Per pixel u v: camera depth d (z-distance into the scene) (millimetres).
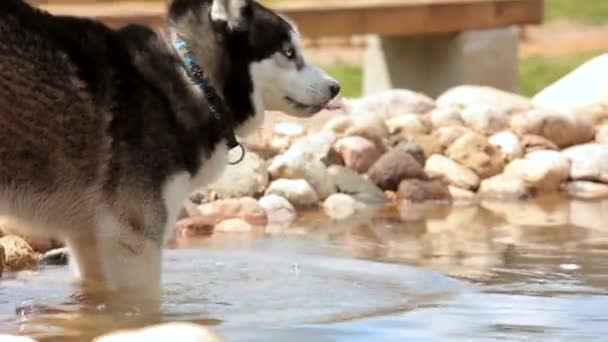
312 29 15359
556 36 25047
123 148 7688
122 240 7773
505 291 7898
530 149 12281
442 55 16969
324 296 7801
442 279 8219
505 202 11328
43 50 7570
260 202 10680
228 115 8094
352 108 13055
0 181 7621
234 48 8117
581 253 9039
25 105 7539
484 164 11789
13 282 8289
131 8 15594
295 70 8312
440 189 11430
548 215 10648
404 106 13078
